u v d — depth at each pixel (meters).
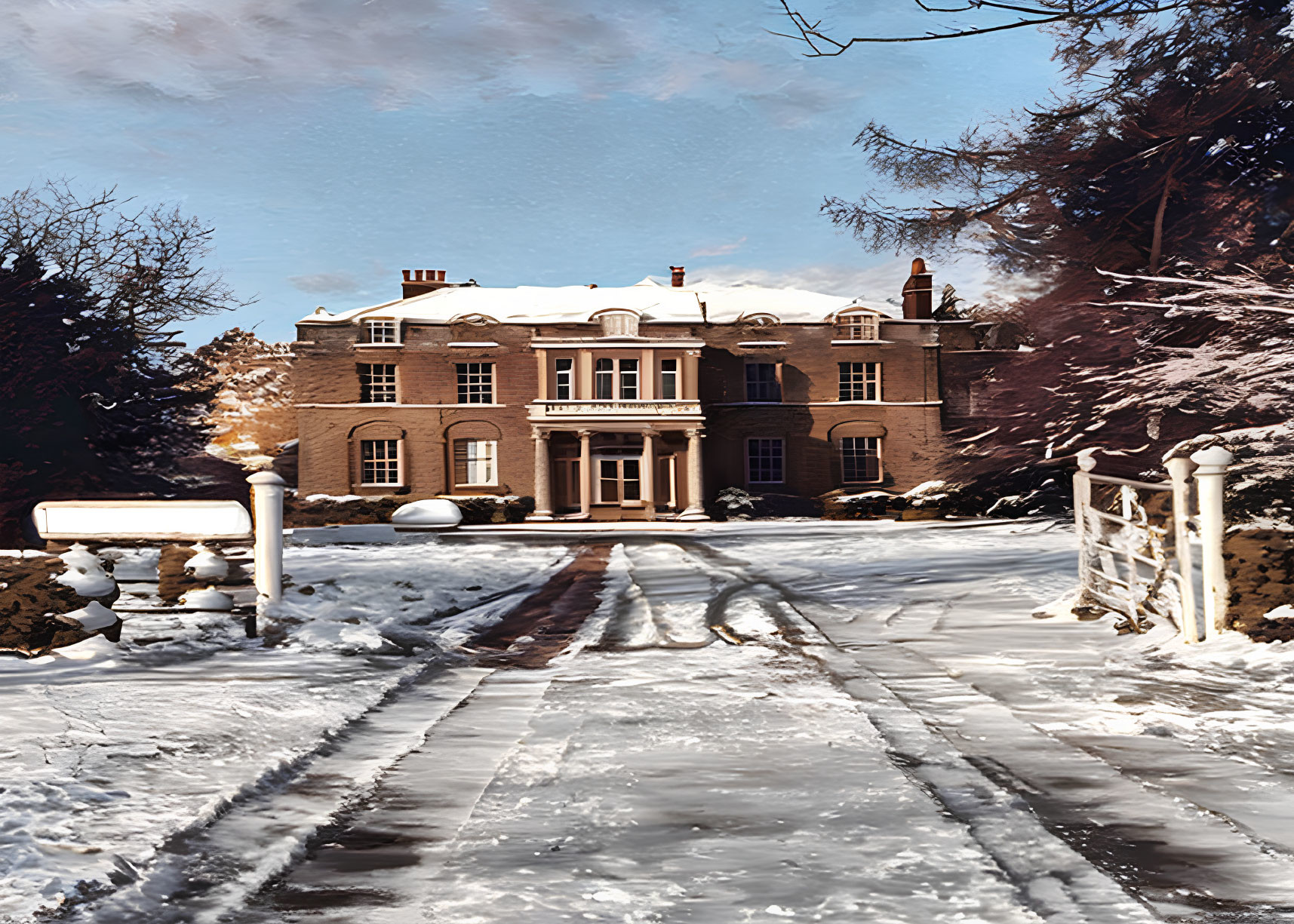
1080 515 11.84
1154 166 22.41
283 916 3.65
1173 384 18.45
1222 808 4.84
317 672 8.88
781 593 14.53
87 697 7.48
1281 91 19.97
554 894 3.76
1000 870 3.94
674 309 47.38
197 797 5.04
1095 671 8.45
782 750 5.93
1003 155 21.72
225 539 11.05
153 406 45.75
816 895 3.71
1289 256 21.03
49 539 10.97
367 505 44.06
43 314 39.84
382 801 5.11
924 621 11.80
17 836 4.40
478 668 9.48
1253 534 9.64
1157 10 10.41
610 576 18.33
